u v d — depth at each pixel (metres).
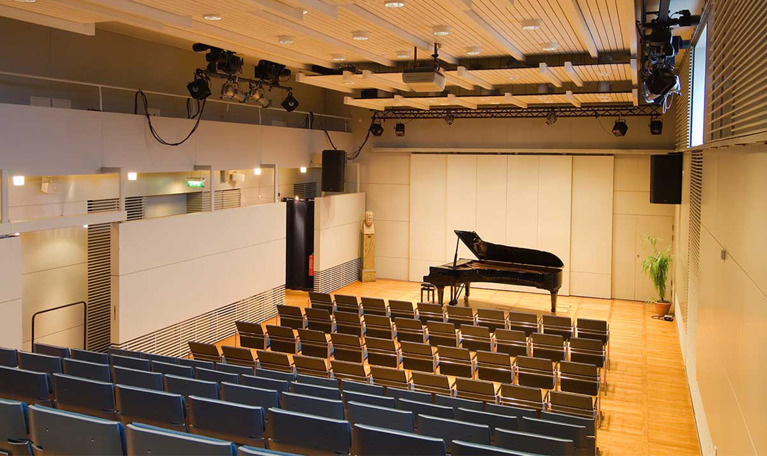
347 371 9.62
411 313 13.84
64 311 11.83
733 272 6.00
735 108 6.56
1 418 4.75
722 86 7.28
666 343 14.27
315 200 18.17
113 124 11.40
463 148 20.14
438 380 9.06
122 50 13.61
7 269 9.35
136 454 4.15
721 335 6.66
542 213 19.20
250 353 10.27
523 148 19.48
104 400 5.96
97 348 12.48
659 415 10.23
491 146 19.86
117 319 11.23
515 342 11.59
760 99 5.06
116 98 13.51
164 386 6.94
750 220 5.20
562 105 18.84
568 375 9.98
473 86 15.47
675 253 16.50
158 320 12.12
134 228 11.45
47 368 7.61
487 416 6.68
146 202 14.11
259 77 14.29
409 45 11.01
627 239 18.45
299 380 8.05
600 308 17.52
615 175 18.45
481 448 4.51
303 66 14.23
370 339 11.11
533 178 19.22
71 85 12.51
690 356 11.20
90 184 12.27
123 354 9.39
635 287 18.47
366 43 10.92
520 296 18.95
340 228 19.50
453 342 12.03
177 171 13.49
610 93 15.00
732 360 5.82
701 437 8.73
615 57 11.74
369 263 20.77
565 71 11.71
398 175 20.91
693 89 11.58
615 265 18.64
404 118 20.75
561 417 7.26
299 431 5.14
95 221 10.62
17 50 11.48
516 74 12.96
